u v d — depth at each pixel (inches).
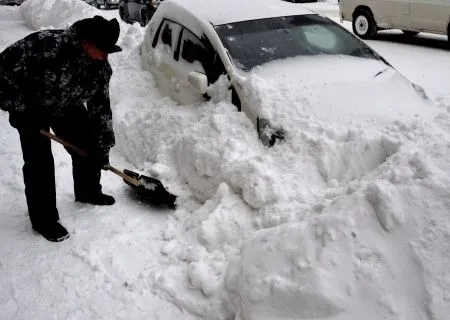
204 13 179.2
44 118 123.8
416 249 86.4
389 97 152.9
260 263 96.7
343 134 136.7
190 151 146.3
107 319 102.7
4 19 579.8
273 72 157.8
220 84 157.5
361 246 89.3
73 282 113.6
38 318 102.9
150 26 211.8
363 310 82.5
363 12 457.4
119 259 121.3
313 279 87.4
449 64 335.9
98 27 111.1
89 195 147.4
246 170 129.5
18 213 143.7
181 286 110.7
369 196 94.0
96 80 122.3
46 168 126.2
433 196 91.5
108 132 137.1
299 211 117.1
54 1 490.9
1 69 109.4
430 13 398.9
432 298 80.0
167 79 188.2
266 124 141.7
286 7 194.2
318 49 173.3
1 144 195.2
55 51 111.3
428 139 126.9
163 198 145.1
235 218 125.2
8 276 115.7
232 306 100.0
